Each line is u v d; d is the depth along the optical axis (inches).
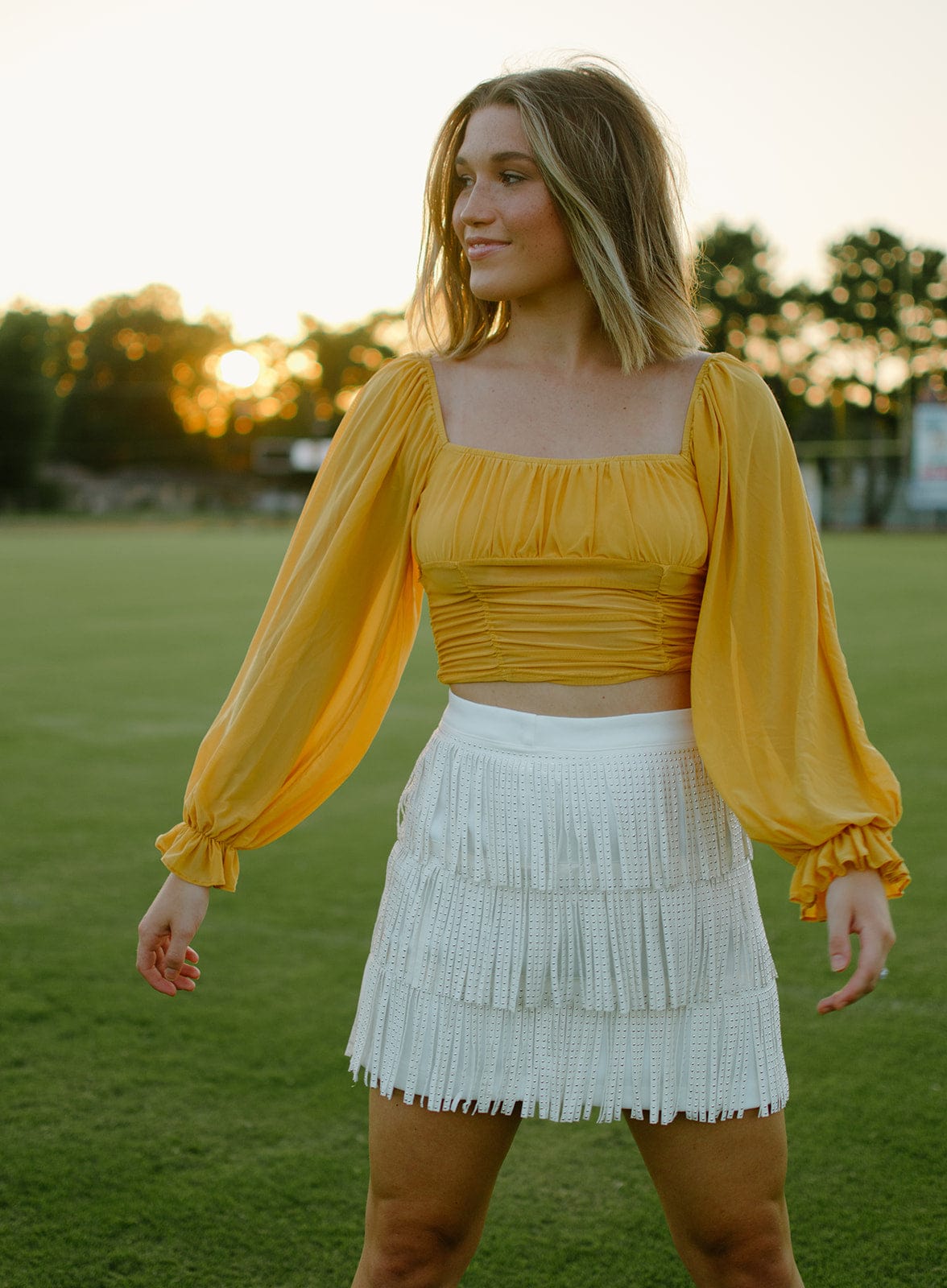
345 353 3164.4
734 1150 61.4
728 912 62.6
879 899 58.6
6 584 850.8
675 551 61.2
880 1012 137.3
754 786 60.5
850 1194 101.3
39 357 2694.4
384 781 261.1
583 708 61.7
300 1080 122.1
